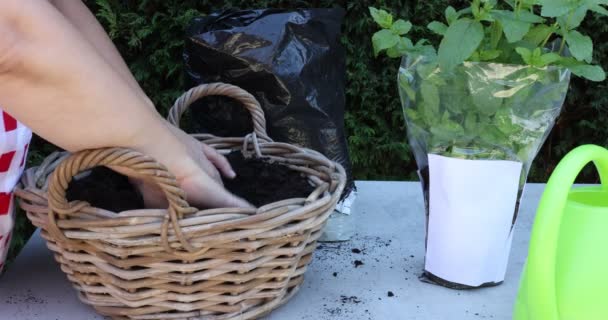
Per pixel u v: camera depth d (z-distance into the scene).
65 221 0.95
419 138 1.09
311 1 1.93
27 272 1.13
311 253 1.05
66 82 0.86
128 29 1.85
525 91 1.01
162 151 0.96
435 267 1.10
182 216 0.93
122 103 0.90
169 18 1.85
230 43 1.20
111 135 0.91
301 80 1.21
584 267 0.89
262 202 1.06
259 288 1.00
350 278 1.12
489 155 1.04
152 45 1.90
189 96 1.15
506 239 1.08
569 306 0.89
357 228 1.26
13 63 0.84
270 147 1.18
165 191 0.92
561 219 0.91
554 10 0.98
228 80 1.22
